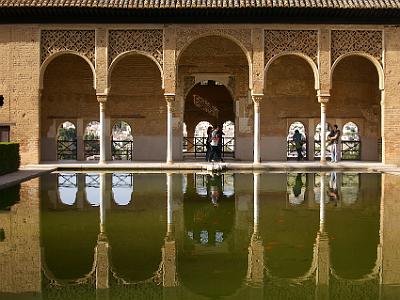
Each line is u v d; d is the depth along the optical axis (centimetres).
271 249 502
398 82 1512
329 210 725
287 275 421
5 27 1504
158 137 1730
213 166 1380
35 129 1512
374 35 1507
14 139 1516
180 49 1498
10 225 615
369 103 1759
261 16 1484
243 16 1484
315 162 1628
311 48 1502
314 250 496
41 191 934
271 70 1742
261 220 649
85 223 630
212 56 1739
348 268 438
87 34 1501
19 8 1449
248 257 473
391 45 1509
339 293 376
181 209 736
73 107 1723
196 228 602
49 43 1503
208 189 971
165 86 1498
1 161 1160
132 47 1500
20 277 413
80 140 1730
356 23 1502
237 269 438
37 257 471
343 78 1752
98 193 910
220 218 663
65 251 492
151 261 461
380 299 362
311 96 1748
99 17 1488
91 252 489
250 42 1500
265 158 1741
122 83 1728
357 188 990
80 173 1320
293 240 538
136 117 1730
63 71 1720
